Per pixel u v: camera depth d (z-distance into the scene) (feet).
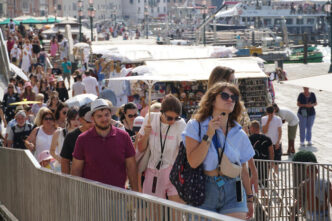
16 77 186.19
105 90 128.88
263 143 74.23
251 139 74.43
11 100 128.88
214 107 34.47
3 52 197.77
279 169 56.65
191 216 28.45
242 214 35.42
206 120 34.60
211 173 34.78
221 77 41.98
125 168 43.50
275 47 403.13
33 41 250.16
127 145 43.27
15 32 310.45
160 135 47.70
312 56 382.22
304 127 121.80
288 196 57.00
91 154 42.09
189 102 128.88
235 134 35.19
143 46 157.89
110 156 42.27
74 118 54.03
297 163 53.21
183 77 124.77
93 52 152.87
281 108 112.98
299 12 613.11
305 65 310.24
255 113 130.72
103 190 37.42
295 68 297.33
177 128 47.55
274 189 55.52
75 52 215.72
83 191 40.45
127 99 133.49
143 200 32.73
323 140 127.95
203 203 35.09
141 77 67.46
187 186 34.71
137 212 33.53
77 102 70.74
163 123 47.70
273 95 138.82
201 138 34.47
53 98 101.40
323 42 557.74
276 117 96.89
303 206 52.85
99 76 161.38
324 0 617.21
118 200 35.55
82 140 42.37
